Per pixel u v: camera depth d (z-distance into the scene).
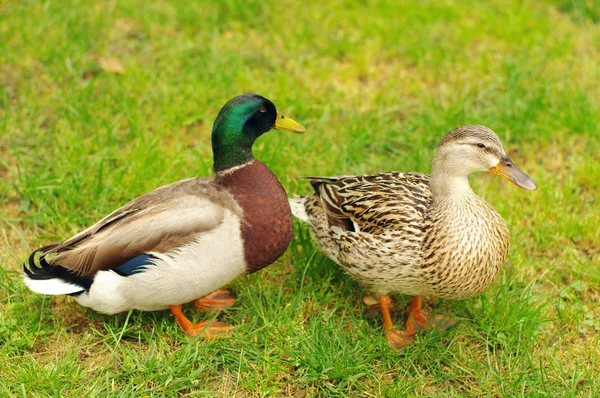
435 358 5.54
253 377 5.33
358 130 7.91
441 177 5.36
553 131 8.01
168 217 5.30
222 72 8.59
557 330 5.82
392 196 5.62
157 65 8.84
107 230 5.38
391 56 9.24
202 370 5.36
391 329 5.76
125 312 5.86
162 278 5.29
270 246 5.52
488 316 5.80
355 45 9.27
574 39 9.58
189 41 9.14
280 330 5.64
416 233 5.29
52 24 9.27
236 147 5.55
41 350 5.58
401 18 9.70
